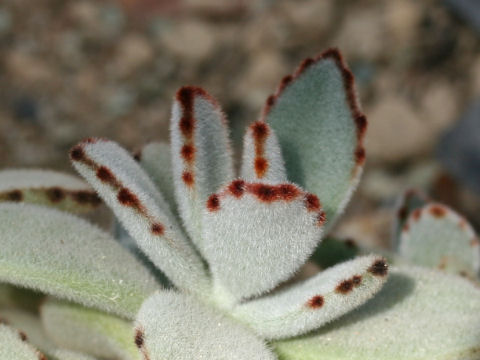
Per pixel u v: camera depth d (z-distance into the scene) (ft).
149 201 0.55
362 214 1.26
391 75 1.46
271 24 1.53
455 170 1.28
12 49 1.51
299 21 1.51
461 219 0.70
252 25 1.54
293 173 0.60
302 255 0.55
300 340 0.58
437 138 1.33
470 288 0.60
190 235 0.58
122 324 0.61
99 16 1.57
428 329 0.58
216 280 0.58
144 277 0.59
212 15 1.56
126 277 0.59
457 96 1.42
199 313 0.56
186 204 0.57
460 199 1.26
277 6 1.55
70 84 1.48
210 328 0.55
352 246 0.68
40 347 0.62
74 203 0.63
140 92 1.49
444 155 1.29
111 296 0.58
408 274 0.61
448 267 0.70
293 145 0.60
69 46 1.53
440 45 1.47
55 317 0.63
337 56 0.60
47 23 1.56
